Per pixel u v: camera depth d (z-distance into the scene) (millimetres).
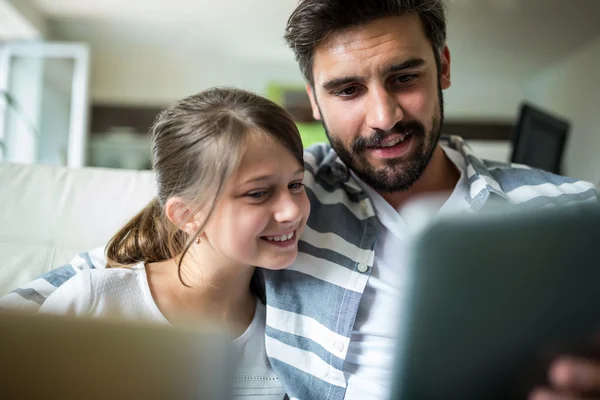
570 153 5316
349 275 972
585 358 311
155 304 909
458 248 310
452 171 1164
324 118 1077
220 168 831
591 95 4934
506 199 1049
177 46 5559
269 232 853
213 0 4461
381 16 923
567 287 313
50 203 1236
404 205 1105
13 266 1169
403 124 989
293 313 980
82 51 4469
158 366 345
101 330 349
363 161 1026
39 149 4414
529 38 4910
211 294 946
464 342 313
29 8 4551
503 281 311
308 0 982
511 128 6117
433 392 318
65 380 348
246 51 5641
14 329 354
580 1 4121
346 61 957
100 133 5781
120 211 1238
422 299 313
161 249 1028
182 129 902
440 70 1046
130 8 4684
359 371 945
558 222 315
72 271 1012
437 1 981
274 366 958
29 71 4484
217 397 344
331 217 1044
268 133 845
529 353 315
